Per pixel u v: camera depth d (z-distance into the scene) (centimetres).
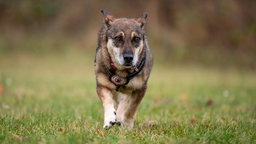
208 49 6306
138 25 1812
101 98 1797
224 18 6512
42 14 6638
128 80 1786
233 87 3869
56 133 1587
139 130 1742
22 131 1656
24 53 6097
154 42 6203
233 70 5938
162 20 6381
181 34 6344
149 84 3919
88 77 4516
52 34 6488
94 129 1691
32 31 6569
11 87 3412
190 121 2000
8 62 5562
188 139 1534
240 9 6619
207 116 2141
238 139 1577
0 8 6712
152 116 2211
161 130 1734
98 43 1880
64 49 6191
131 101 1872
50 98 2916
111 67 1767
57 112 2220
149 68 1889
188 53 6191
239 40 6456
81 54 6072
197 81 4412
